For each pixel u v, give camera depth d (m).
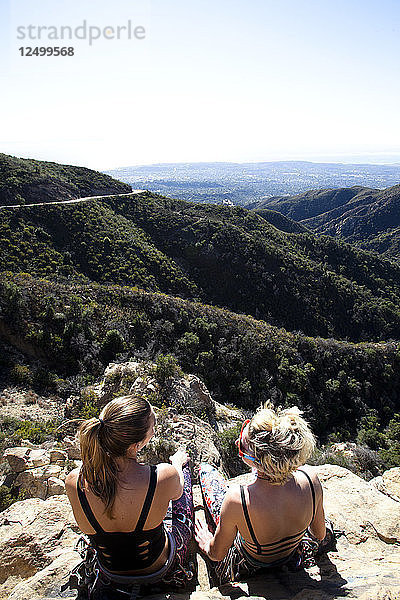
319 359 30.86
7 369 17.94
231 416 12.70
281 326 49.47
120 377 11.56
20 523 3.46
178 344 25.98
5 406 14.58
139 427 2.07
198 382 11.84
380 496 4.09
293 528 2.36
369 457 12.60
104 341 23.02
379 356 33.31
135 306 28.17
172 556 2.42
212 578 2.73
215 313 31.62
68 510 3.69
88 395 11.36
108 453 2.02
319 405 26.70
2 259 40.19
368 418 27.08
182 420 8.54
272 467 2.16
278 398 24.88
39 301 23.22
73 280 40.56
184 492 3.09
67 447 8.04
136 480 2.13
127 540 2.16
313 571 2.56
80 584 2.38
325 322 51.03
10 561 3.02
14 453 7.49
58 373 20.28
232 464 8.03
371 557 2.84
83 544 2.67
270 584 2.44
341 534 3.24
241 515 2.34
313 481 2.44
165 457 6.20
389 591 1.95
